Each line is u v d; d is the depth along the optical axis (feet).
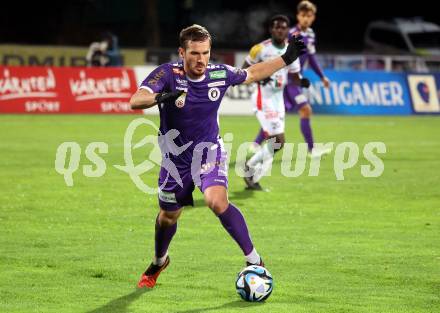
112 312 63.57
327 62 301.84
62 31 398.42
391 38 380.99
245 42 429.79
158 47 401.90
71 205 111.14
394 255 83.76
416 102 285.84
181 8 434.71
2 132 203.92
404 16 468.75
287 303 66.44
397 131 226.38
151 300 67.00
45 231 94.27
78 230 95.04
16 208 108.47
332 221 102.53
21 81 253.65
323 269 77.87
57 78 256.93
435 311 64.49
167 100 63.00
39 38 403.75
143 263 79.36
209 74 67.36
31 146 177.06
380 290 70.64
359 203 115.96
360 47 460.14
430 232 96.12
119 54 295.89
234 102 271.28
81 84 258.37
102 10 418.51
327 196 121.39
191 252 84.33
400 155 173.37
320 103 277.23
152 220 101.81
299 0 441.27
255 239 91.04
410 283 73.05
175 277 74.49
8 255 82.12
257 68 69.92
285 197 119.96
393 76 284.82
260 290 66.28
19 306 64.85
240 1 439.63
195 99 66.74
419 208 112.57
